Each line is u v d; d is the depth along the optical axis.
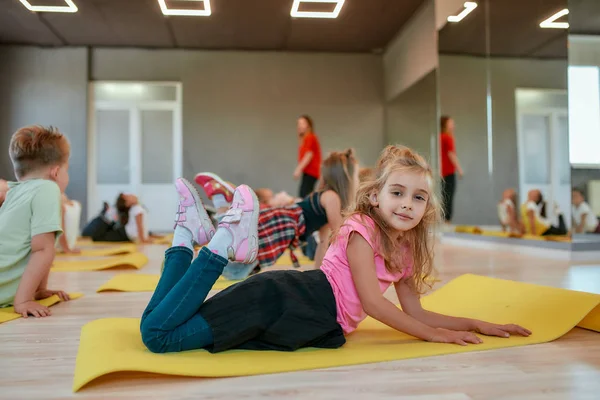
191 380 0.99
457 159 5.21
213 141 7.20
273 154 7.28
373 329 1.46
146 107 7.22
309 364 1.07
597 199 3.46
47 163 1.90
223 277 2.54
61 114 6.98
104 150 7.17
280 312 1.19
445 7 5.35
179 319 1.12
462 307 1.64
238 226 1.20
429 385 0.96
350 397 0.89
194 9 5.61
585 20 3.46
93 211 7.14
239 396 0.90
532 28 3.85
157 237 6.18
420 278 1.40
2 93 6.89
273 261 2.19
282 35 6.55
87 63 7.01
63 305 1.88
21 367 1.10
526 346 1.23
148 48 7.12
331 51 7.31
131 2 5.40
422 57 6.00
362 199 1.31
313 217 2.24
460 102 5.10
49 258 1.77
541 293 1.58
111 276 2.78
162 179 7.25
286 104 7.31
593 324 1.38
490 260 3.49
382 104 7.42
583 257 3.45
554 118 3.62
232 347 1.18
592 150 3.45
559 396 0.90
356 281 1.25
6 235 1.78
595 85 3.46
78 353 1.14
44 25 6.17
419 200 1.23
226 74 7.23
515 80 4.11
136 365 1.01
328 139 7.36
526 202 3.96
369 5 5.61
